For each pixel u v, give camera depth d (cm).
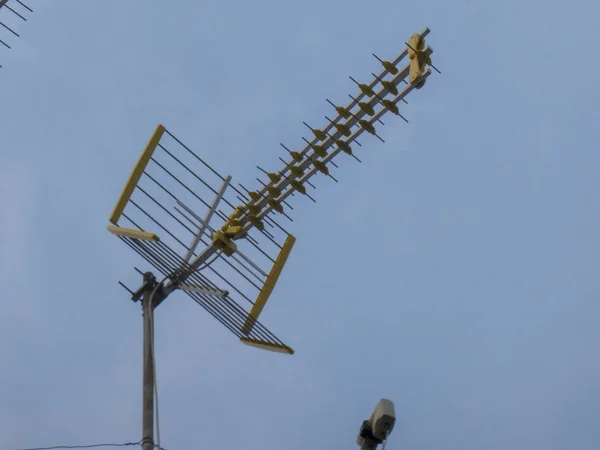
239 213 1588
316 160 1527
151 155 1552
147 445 1345
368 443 1109
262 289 1558
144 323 1477
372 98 1487
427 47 1445
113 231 1499
